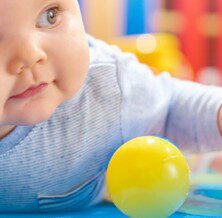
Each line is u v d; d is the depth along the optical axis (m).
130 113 0.88
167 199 0.63
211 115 0.89
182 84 0.97
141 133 0.91
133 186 0.62
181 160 0.65
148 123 0.91
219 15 2.76
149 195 0.62
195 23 2.75
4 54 0.59
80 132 0.83
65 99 0.68
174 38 2.58
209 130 0.90
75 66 0.66
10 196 0.84
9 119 0.65
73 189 0.86
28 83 0.61
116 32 2.48
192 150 0.96
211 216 0.71
